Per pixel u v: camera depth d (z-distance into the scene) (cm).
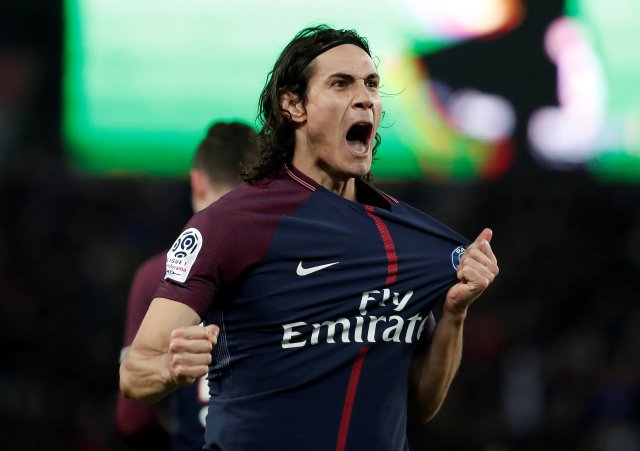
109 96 4562
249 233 947
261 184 992
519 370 3847
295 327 946
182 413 1320
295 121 1007
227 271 945
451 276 999
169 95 4528
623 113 4603
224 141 1386
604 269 4681
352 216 980
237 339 961
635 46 4569
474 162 4631
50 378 3944
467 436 3569
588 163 4631
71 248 4572
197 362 862
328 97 980
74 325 4188
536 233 4694
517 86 4597
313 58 992
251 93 4478
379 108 1004
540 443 3622
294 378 944
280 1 4456
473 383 3741
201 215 962
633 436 3591
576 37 4575
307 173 1010
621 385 3719
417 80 4575
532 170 4681
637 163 4634
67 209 4697
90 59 4547
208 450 971
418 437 3538
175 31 4503
